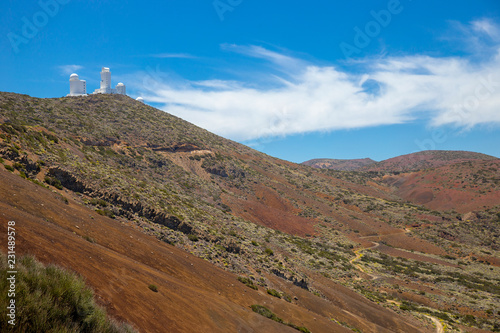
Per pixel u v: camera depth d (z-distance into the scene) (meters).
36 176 26.83
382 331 33.66
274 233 75.00
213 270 27.69
